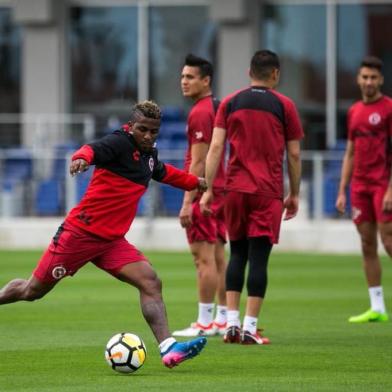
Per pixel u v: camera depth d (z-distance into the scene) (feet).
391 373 106.42
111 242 106.52
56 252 106.01
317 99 320.70
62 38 330.95
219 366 110.42
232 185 126.21
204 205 127.03
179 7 329.31
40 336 132.26
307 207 260.42
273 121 125.59
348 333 135.44
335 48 318.86
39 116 330.95
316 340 129.18
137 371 107.45
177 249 263.70
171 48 330.13
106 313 154.92
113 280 203.62
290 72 321.52
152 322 105.09
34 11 325.01
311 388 98.17
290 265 228.43
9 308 160.76
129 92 332.39
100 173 106.01
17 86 337.31
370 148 149.79
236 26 317.01
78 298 174.09
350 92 318.86
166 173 109.29
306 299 172.45
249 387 98.53
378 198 148.56
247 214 126.11
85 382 101.24
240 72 317.83
